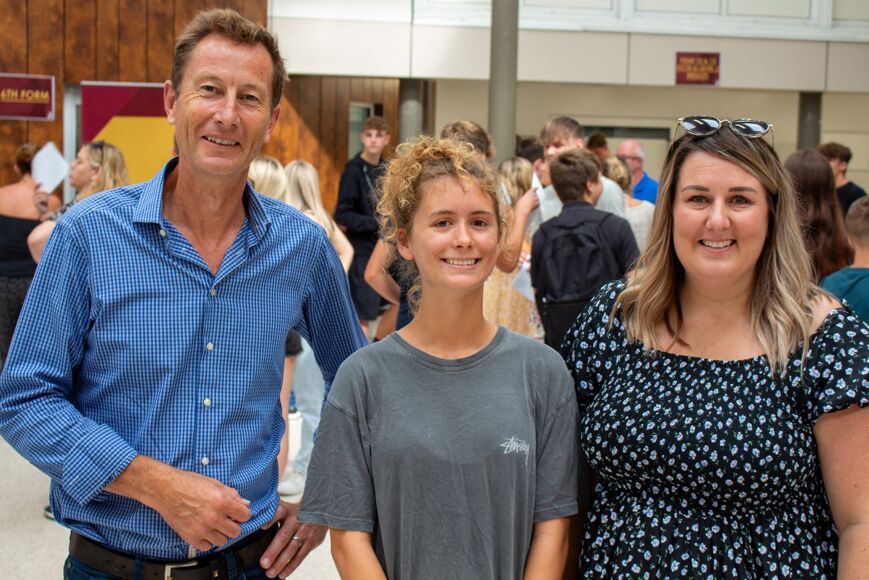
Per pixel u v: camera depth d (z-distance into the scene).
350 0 8.60
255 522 2.06
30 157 5.50
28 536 4.25
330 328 2.32
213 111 1.93
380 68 8.70
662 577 1.79
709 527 1.79
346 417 1.84
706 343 1.89
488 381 1.85
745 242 1.82
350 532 1.84
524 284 4.45
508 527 1.81
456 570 1.79
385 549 1.83
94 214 1.94
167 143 6.54
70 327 1.92
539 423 1.90
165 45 8.21
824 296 1.88
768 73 9.22
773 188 1.84
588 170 4.33
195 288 1.97
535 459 1.87
